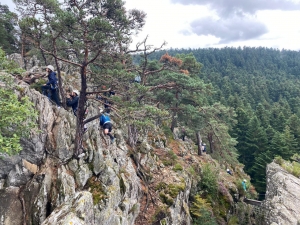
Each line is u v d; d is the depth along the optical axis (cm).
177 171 1658
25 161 864
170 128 2533
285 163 2447
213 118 2355
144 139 1747
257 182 3328
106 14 1244
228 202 1911
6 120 638
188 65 2169
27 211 820
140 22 1548
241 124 4319
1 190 807
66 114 1043
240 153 4044
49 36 958
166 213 1270
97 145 1061
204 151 2680
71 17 834
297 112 5928
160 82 1884
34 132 869
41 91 1182
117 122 1595
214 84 7931
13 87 902
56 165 930
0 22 2355
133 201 1196
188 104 1994
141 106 1145
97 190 955
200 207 1563
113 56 1162
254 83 9506
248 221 2039
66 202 804
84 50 975
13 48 2559
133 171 1317
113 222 962
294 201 1723
